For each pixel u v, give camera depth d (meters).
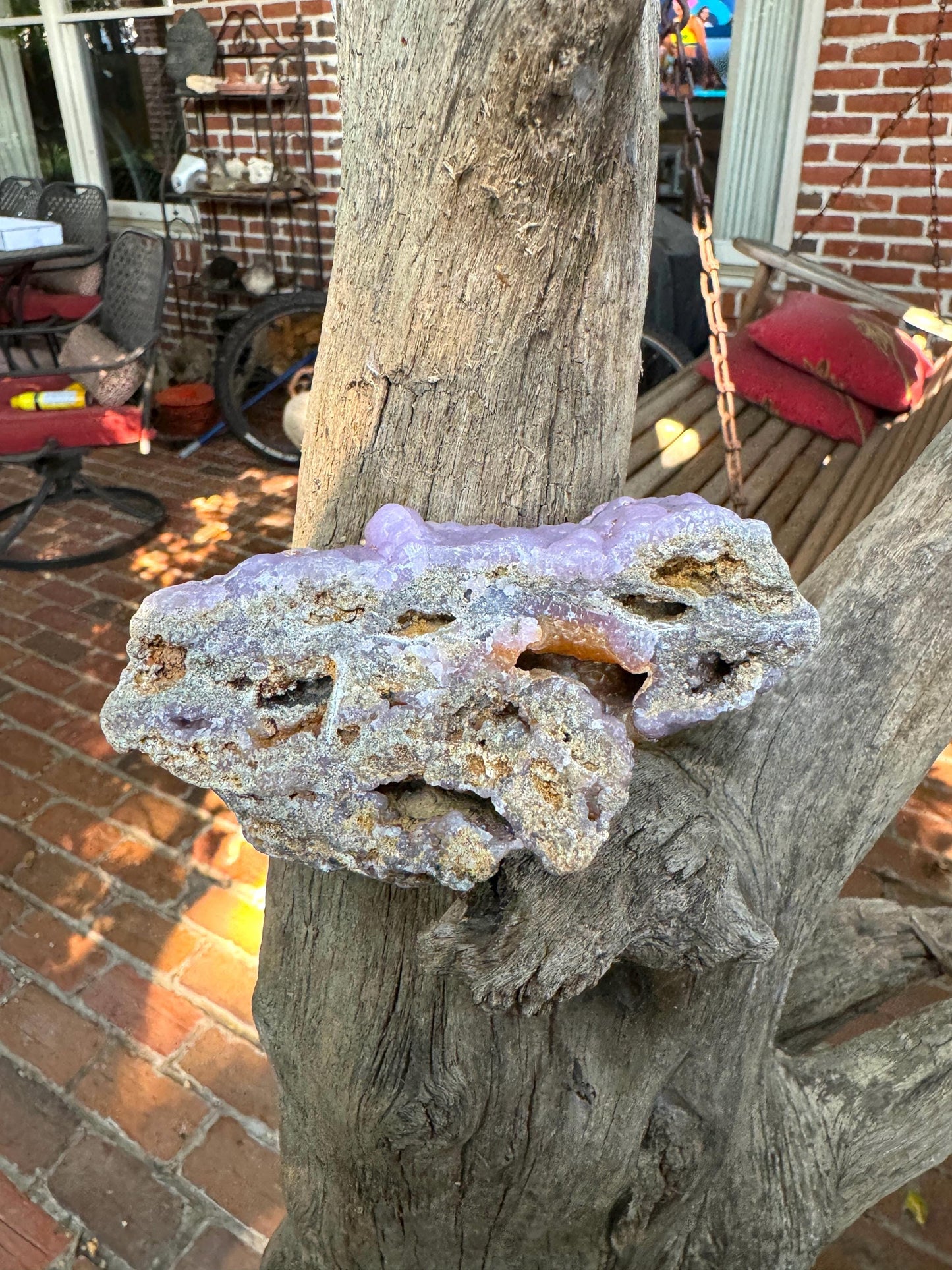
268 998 0.79
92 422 2.69
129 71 3.84
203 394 3.78
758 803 0.74
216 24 3.47
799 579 1.71
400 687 0.56
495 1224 0.80
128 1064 1.56
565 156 0.52
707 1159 0.77
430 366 0.59
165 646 0.56
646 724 0.58
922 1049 1.01
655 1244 0.86
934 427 1.84
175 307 4.17
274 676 0.57
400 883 0.59
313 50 3.32
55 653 2.56
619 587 0.55
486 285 0.56
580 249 0.56
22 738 2.25
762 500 2.01
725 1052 0.76
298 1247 1.01
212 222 3.89
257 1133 1.47
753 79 2.73
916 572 0.81
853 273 2.79
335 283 0.62
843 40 2.53
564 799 0.54
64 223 3.68
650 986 0.70
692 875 0.60
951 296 2.68
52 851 1.95
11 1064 1.56
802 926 0.77
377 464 0.63
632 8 0.46
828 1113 0.96
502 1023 0.68
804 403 2.28
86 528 3.19
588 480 0.65
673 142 3.05
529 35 0.47
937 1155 1.00
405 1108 0.71
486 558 0.56
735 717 0.76
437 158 0.53
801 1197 0.91
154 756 0.57
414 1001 0.70
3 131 4.34
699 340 3.12
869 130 2.60
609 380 0.63
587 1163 0.73
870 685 0.78
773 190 2.86
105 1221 1.36
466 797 0.59
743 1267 0.89
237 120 3.64
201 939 1.76
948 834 1.95
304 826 0.58
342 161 0.60
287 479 3.53
